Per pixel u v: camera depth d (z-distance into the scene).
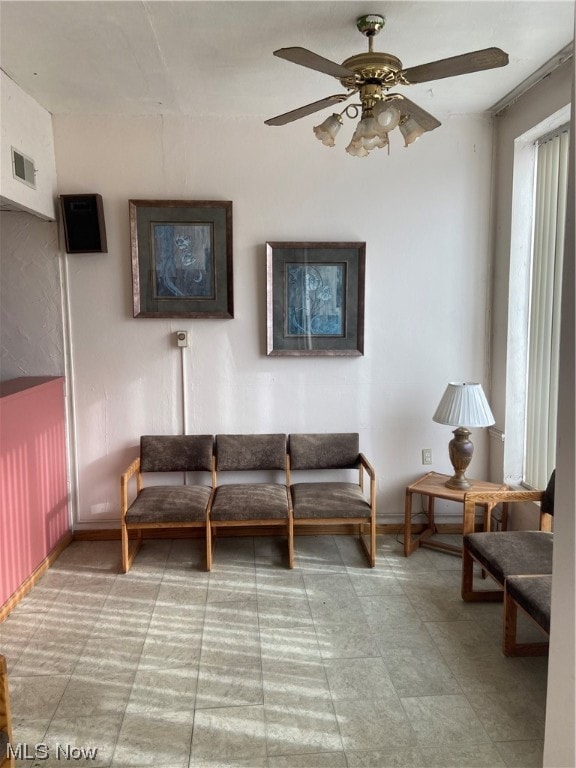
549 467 3.23
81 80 2.92
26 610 2.81
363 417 3.72
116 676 2.30
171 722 2.05
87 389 3.60
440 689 2.23
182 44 2.54
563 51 2.66
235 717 2.07
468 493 2.86
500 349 3.58
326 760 1.88
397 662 2.39
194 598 2.92
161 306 3.54
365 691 2.21
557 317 3.13
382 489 3.78
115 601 2.89
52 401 3.38
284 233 3.57
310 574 3.18
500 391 3.59
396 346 3.69
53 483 3.38
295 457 3.58
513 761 1.88
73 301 3.54
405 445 3.76
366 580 3.11
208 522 3.16
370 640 2.55
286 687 2.24
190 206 3.47
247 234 3.55
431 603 2.87
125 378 3.61
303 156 3.52
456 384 3.32
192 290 3.54
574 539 1.29
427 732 2.00
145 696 2.19
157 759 1.88
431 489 3.32
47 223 3.48
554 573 1.37
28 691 2.21
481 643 2.53
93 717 2.07
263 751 1.92
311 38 2.50
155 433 3.66
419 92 3.18
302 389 3.68
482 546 2.64
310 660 2.41
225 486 3.50
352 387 3.70
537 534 2.75
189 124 3.46
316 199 3.55
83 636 2.59
